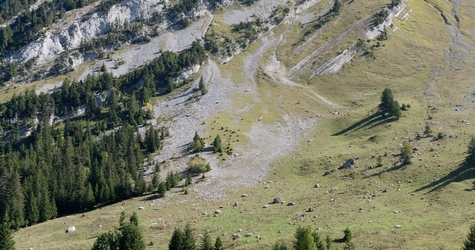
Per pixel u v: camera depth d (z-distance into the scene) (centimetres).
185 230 6544
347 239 6475
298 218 8169
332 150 12600
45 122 16350
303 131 14775
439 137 11494
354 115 15225
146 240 7750
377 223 7231
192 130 15162
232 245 7100
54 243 8069
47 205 10319
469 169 8938
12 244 6975
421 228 6731
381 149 11681
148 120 16438
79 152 13688
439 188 8488
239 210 9194
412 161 10138
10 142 16288
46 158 13350
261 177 11619
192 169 12094
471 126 12081
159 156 13488
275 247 5997
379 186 9338
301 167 11825
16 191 10281
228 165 12400
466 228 6375
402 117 14000
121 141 14175
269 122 15625
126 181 11050
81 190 11019
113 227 8775
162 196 10581
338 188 9775
